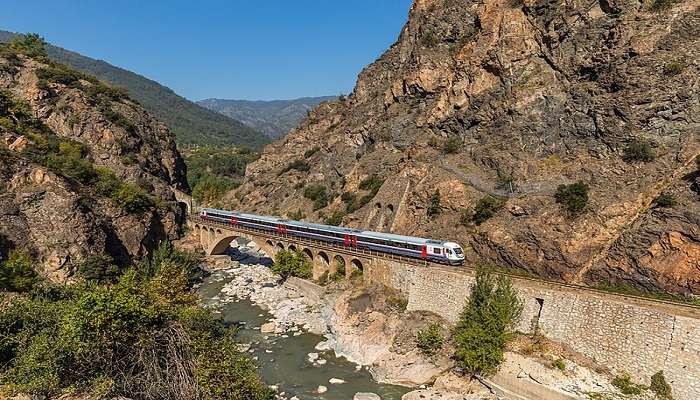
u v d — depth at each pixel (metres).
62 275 56.56
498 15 72.00
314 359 44.25
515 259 48.72
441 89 85.38
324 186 107.88
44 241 58.16
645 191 44.47
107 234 66.75
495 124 64.56
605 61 54.31
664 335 30.80
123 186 77.19
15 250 55.66
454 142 69.06
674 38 49.53
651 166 45.69
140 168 96.38
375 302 49.78
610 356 33.47
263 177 137.38
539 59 64.00
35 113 92.94
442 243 50.28
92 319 21.61
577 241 44.88
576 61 58.47
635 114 48.72
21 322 25.09
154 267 66.12
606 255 42.91
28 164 63.66
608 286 41.59
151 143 112.62
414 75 90.81
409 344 42.38
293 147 139.62
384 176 84.88
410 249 53.12
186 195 109.50
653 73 48.91
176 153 126.88
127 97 121.12
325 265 65.31
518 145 59.62
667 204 41.00
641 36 51.41
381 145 92.69
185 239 93.00
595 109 52.97
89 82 114.69
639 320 32.22
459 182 60.19
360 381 39.78
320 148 124.00
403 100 95.62
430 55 89.94
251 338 50.16
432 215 60.75
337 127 126.38
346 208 86.25
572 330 35.81
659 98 47.53
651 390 30.78
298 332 51.66
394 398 36.72
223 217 91.88
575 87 56.84
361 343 45.09
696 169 41.91
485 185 58.59
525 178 55.62
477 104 69.50
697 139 44.06
